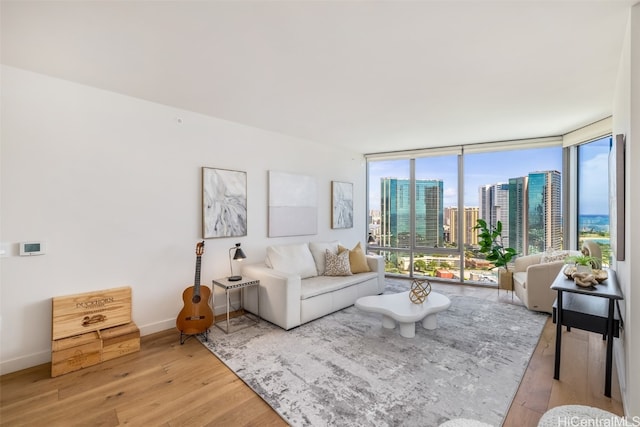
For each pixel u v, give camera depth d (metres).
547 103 3.04
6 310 2.31
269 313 3.31
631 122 1.65
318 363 2.42
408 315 2.76
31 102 2.40
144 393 2.05
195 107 3.22
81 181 2.64
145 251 3.02
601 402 1.93
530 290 3.58
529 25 1.77
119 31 1.84
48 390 2.08
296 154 4.55
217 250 3.58
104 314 2.67
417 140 4.70
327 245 4.45
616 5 1.60
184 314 2.89
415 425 1.72
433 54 2.11
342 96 2.89
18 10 1.62
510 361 2.44
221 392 2.06
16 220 2.34
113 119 2.81
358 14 1.67
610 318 1.96
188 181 3.34
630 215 1.66
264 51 2.07
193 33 1.86
